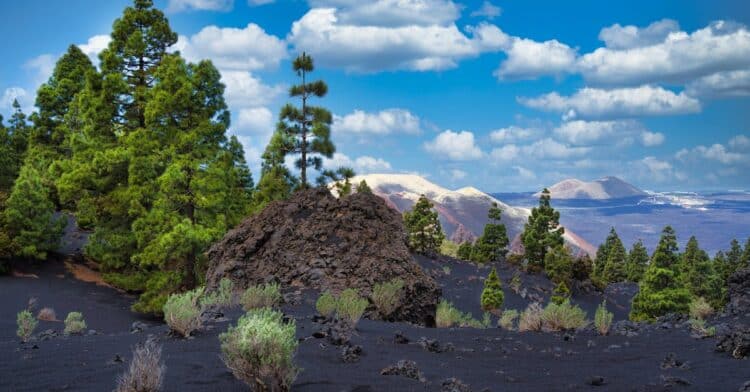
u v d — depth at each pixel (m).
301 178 35.84
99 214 37.91
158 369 6.77
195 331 11.07
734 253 89.94
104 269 38.88
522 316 15.66
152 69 43.19
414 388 7.41
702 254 68.94
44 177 54.28
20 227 40.22
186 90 34.25
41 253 40.09
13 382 7.20
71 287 38.22
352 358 9.01
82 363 8.32
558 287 56.53
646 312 41.91
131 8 43.06
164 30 43.75
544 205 66.25
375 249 22.75
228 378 7.45
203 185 32.78
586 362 10.16
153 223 33.12
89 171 38.03
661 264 42.06
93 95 41.06
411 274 21.91
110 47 42.84
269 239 24.36
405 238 24.55
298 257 23.05
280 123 35.47
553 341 12.79
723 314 21.83
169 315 10.77
